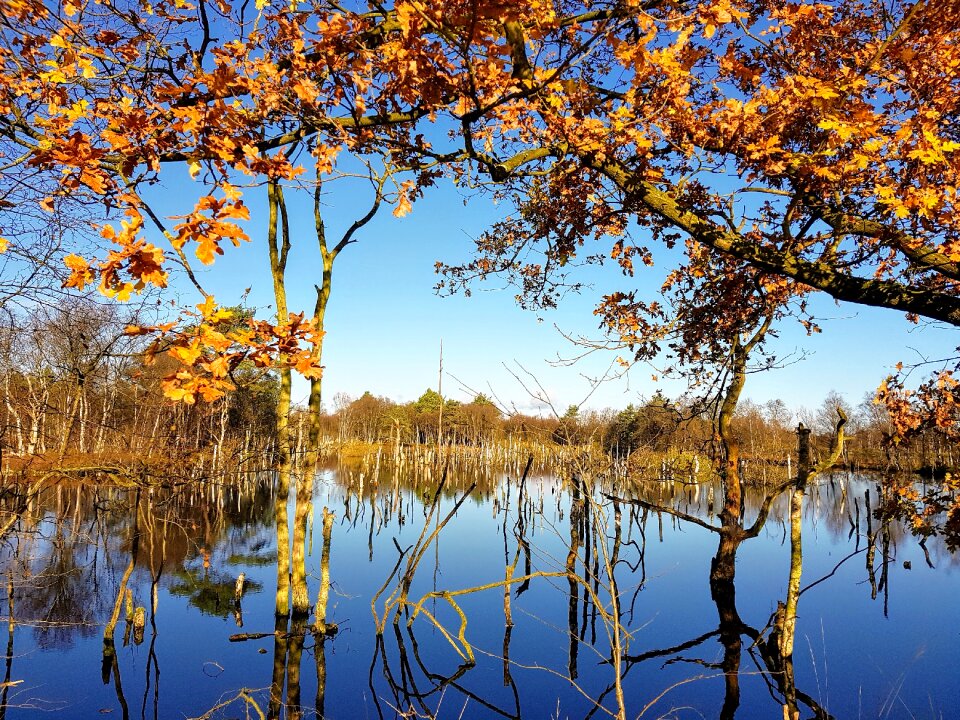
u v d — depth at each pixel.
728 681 8.91
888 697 7.98
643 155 3.95
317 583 14.66
